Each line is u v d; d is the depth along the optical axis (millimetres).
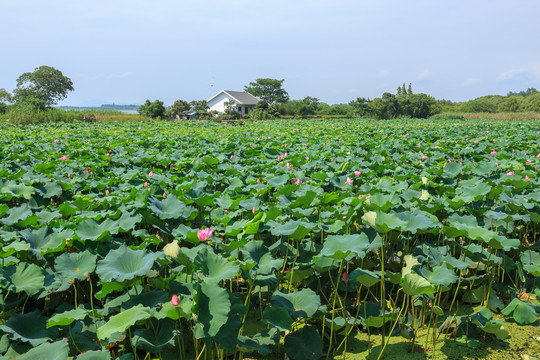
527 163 9453
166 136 18219
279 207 5375
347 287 4020
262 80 107750
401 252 4848
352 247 3566
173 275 3447
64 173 8211
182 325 3434
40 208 6000
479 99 132750
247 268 3389
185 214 5340
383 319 3303
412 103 83062
